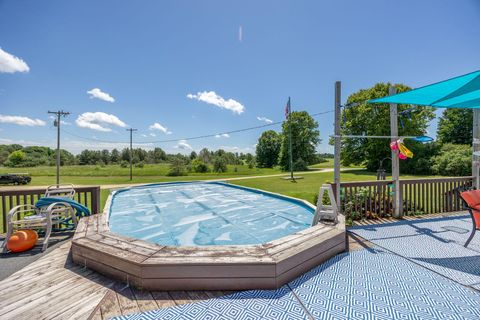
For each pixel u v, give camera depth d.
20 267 2.81
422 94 3.73
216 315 1.91
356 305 2.04
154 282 2.26
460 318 1.85
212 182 16.23
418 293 2.22
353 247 3.41
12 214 3.43
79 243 2.81
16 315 1.90
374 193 5.09
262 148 50.12
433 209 5.76
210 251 2.55
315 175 23.83
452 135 28.31
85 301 2.10
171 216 7.46
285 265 2.39
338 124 4.58
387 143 24.92
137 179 27.92
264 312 1.95
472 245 3.44
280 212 7.52
